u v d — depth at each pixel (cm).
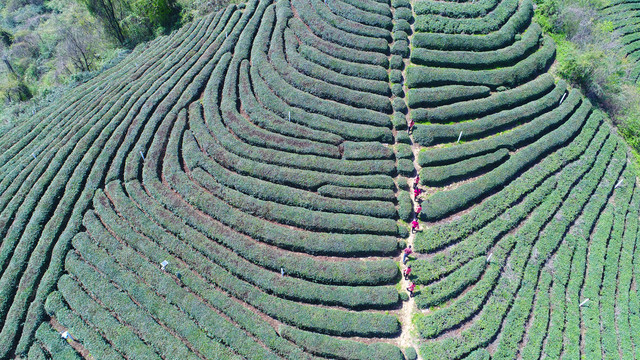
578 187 3491
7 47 7519
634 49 5250
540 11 4666
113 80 4781
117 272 2838
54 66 6981
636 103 4197
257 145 3594
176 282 2803
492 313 2698
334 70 4122
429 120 3809
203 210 3178
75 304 2717
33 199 3375
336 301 2694
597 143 3797
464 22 4469
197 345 2503
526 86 4025
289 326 2603
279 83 3991
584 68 4056
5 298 2809
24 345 2597
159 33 6088
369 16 4491
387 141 3650
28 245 3061
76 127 4041
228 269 2852
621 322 2888
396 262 2938
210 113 3862
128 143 3694
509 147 3653
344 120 3769
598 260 3128
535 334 2658
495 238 3095
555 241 3123
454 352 2517
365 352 2472
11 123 4803
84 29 7038
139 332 2591
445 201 3241
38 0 8919
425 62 4191
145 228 3058
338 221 3034
